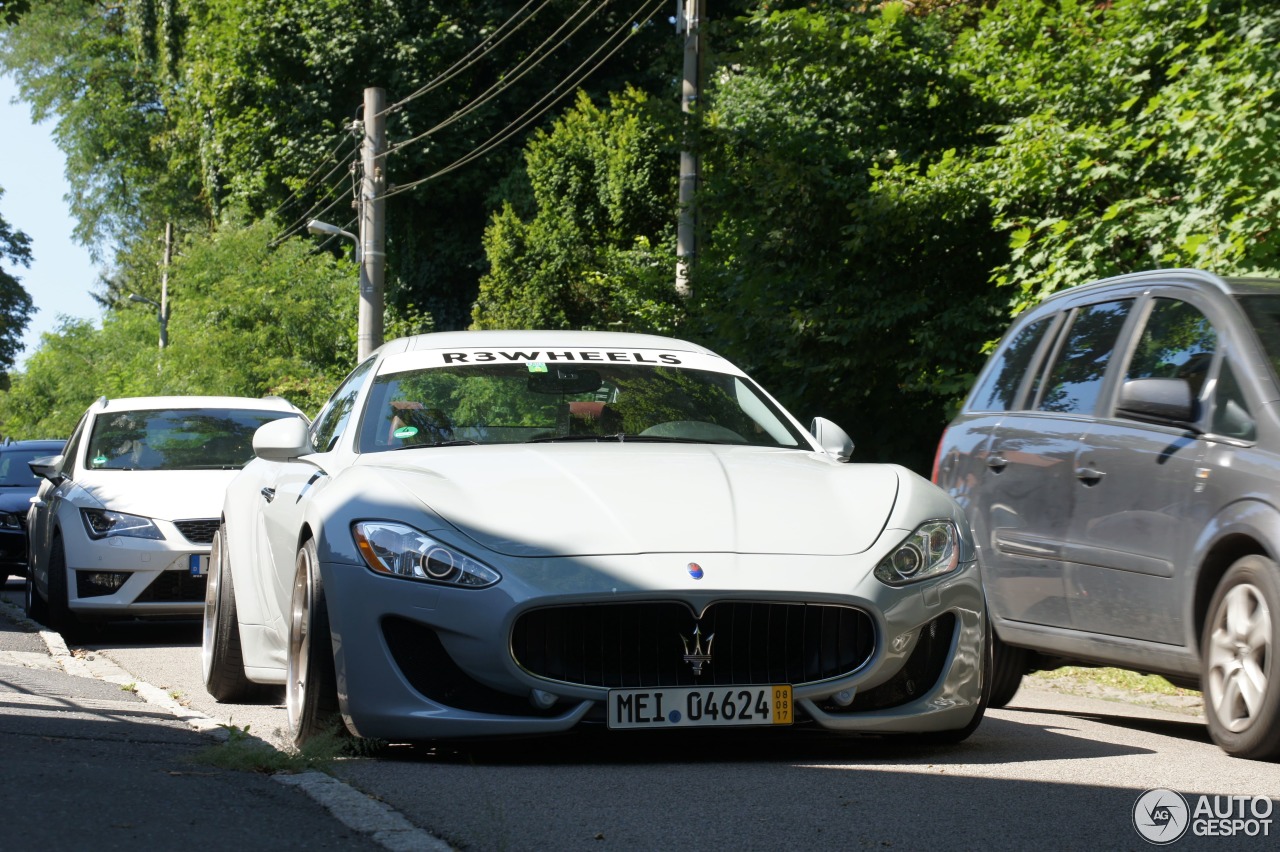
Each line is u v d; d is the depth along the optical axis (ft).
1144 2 55.93
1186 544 27.43
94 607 52.08
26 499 84.99
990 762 23.73
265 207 213.25
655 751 24.70
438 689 23.26
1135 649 29.17
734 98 96.53
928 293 61.21
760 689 22.84
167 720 28.50
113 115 286.46
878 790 20.84
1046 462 32.17
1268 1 51.44
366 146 134.92
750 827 18.25
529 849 16.96
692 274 72.13
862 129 66.13
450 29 203.31
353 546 23.93
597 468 25.57
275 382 166.20
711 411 30.19
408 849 16.39
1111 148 52.03
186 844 16.16
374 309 134.21
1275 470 25.49
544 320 157.28
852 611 23.39
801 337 61.98
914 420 63.57
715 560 23.09
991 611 34.14
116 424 59.36
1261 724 24.81
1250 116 43.98
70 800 18.13
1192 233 44.65
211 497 53.88
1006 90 62.59
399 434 28.50
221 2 215.51
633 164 150.71
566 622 22.80
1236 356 27.81
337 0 206.49
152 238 303.68
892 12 64.64
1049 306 35.83
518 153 209.56
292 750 23.07
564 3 207.41
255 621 32.89
